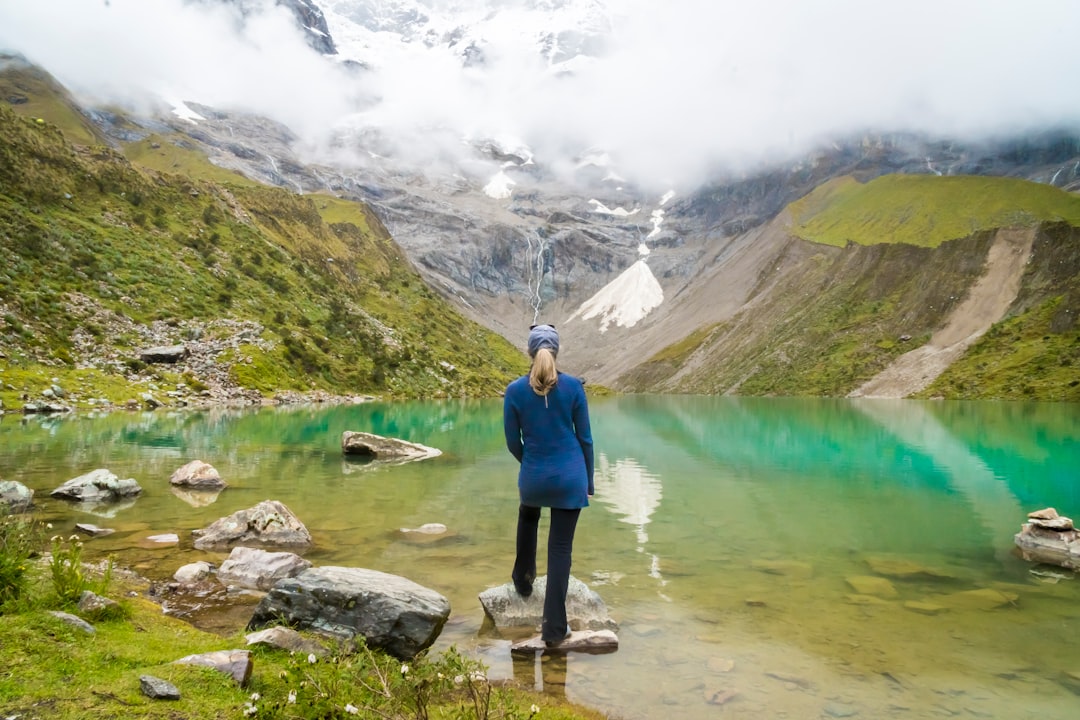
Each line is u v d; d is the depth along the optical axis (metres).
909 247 159.50
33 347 47.91
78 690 3.85
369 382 84.00
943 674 5.71
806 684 5.52
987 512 13.17
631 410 65.88
